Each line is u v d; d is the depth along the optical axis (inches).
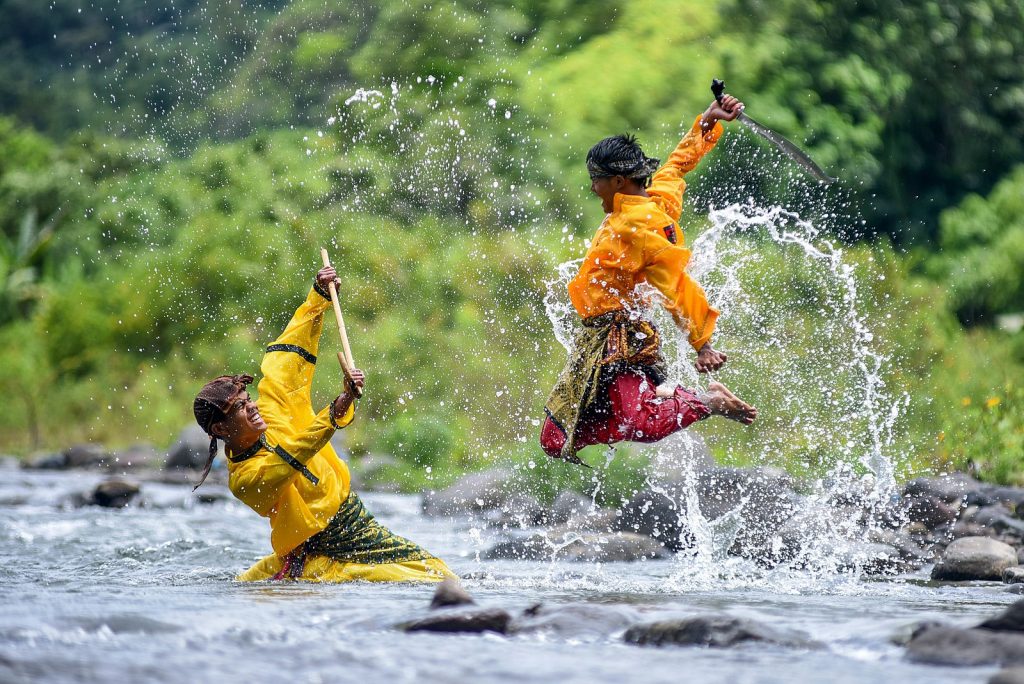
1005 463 1505.9
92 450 2361.0
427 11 2994.6
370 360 2410.2
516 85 2856.8
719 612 682.2
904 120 3265.3
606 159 797.9
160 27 4010.8
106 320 2920.8
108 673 520.4
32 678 508.7
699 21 2955.2
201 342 2824.8
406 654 565.3
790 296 1953.7
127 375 2869.1
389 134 2869.1
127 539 1231.5
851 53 3105.3
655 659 556.1
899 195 3196.4
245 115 3383.4
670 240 802.8
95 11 4731.8
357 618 658.8
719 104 847.1
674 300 788.0
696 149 853.2
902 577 972.6
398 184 2787.9
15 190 3826.3
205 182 3142.2
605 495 1545.3
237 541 1242.0
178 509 1640.0
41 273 3457.2
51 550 1127.6
